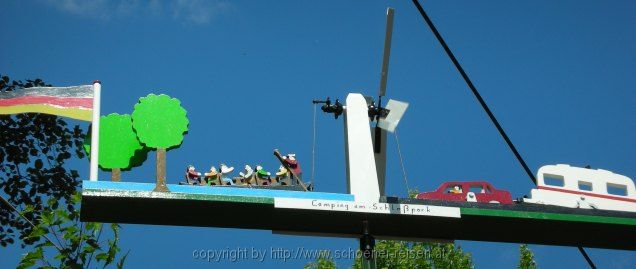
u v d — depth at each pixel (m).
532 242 14.89
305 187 13.87
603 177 15.12
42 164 18.98
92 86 14.76
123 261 11.95
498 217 14.24
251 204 13.43
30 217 18.14
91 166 13.84
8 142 18.95
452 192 14.30
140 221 13.44
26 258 11.98
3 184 18.64
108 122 14.43
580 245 15.11
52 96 14.59
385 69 14.49
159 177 13.48
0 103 14.48
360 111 14.62
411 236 14.20
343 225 13.88
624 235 14.98
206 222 13.62
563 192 14.86
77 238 12.13
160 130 14.16
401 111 14.59
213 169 13.78
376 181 14.05
